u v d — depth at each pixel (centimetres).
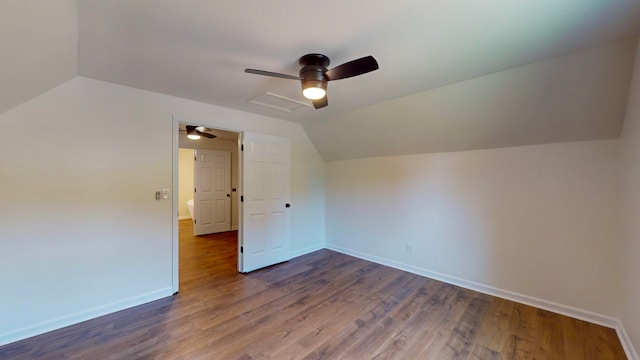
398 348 199
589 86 201
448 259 325
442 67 213
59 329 221
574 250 244
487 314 248
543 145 259
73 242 230
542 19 149
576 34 164
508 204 281
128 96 258
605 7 138
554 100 220
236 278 335
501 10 141
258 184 367
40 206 216
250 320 237
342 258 419
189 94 282
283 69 218
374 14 145
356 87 258
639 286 179
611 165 227
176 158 292
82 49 185
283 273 353
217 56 196
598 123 221
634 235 189
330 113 356
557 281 252
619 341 207
